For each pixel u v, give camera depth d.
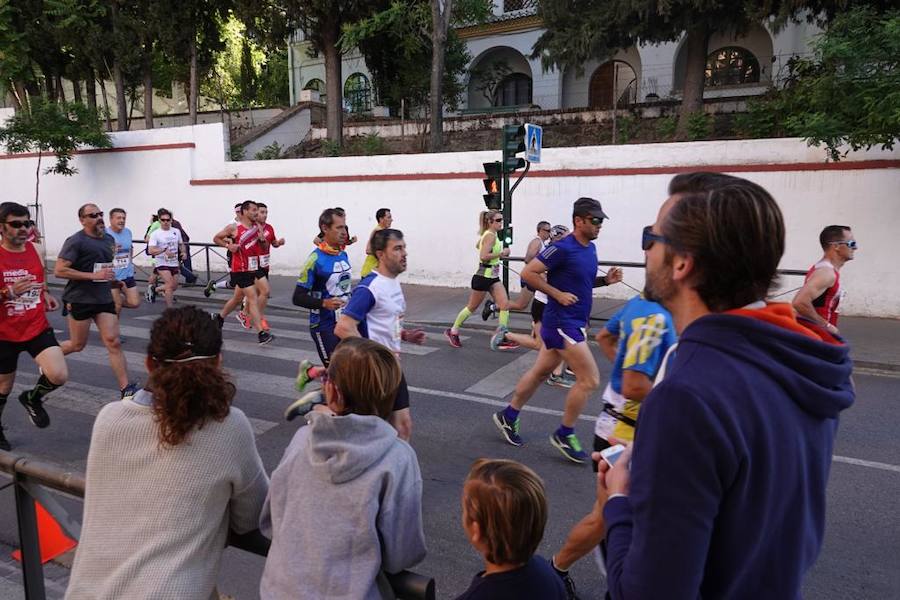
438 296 13.21
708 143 11.58
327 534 1.72
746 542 1.14
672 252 1.26
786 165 10.96
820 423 1.23
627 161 12.27
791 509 1.18
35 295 5.15
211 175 17.00
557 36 14.78
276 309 12.22
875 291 10.61
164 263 12.34
